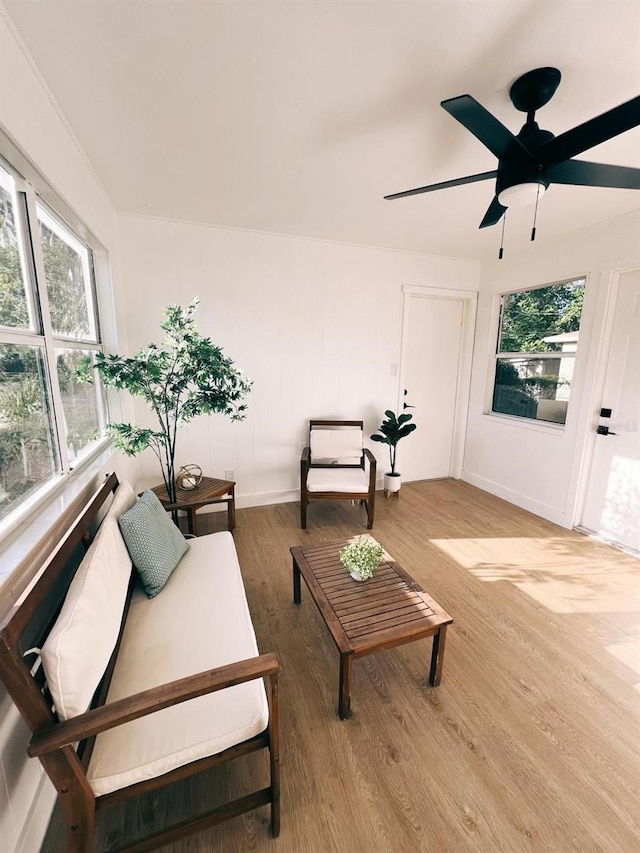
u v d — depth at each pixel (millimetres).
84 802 849
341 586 1671
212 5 1099
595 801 1157
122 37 1200
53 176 1471
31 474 1394
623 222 2588
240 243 3010
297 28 1168
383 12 1115
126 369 2062
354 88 1426
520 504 3527
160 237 2793
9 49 1131
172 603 1455
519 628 1915
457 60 1282
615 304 2725
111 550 1347
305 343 3375
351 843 1051
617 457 2777
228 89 1434
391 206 2506
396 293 3621
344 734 1358
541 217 2629
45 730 802
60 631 906
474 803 1148
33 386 1428
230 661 1182
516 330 3611
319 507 3461
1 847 852
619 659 1721
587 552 2672
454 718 1426
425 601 1569
